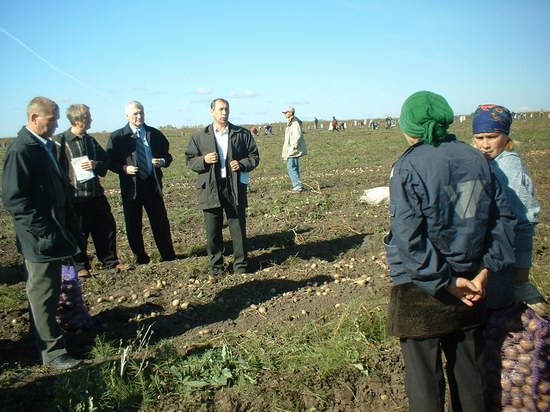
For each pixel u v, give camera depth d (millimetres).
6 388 4004
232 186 6398
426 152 2645
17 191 3979
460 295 2652
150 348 4703
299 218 9930
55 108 4242
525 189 2930
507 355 2945
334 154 26531
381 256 7234
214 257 6637
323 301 5676
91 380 4023
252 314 5473
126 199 7000
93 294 6207
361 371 4184
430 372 2803
